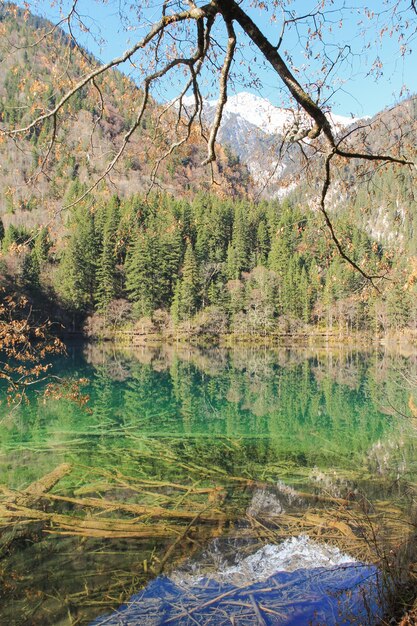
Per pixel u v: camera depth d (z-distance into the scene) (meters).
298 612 4.00
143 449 10.01
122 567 4.82
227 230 66.56
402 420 12.56
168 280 60.22
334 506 6.39
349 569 4.70
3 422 12.51
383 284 5.14
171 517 6.02
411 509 5.92
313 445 10.85
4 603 4.26
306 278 57.44
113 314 55.41
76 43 3.77
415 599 3.67
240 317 57.69
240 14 2.94
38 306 44.34
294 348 47.78
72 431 11.65
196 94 3.68
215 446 10.59
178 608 4.13
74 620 4.04
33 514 5.93
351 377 25.97
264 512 6.20
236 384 23.05
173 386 22.00
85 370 27.14
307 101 3.01
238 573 4.71
